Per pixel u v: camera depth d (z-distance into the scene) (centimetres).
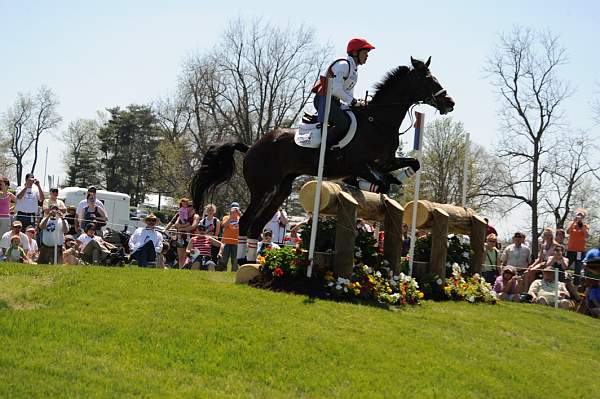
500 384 605
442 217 997
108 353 556
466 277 1066
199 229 1363
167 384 507
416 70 880
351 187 884
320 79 861
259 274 864
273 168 948
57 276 792
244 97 3925
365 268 864
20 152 6500
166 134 5059
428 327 759
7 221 1252
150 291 755
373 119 862
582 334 902
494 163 3166
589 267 1152
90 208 1323
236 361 570
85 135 6912
